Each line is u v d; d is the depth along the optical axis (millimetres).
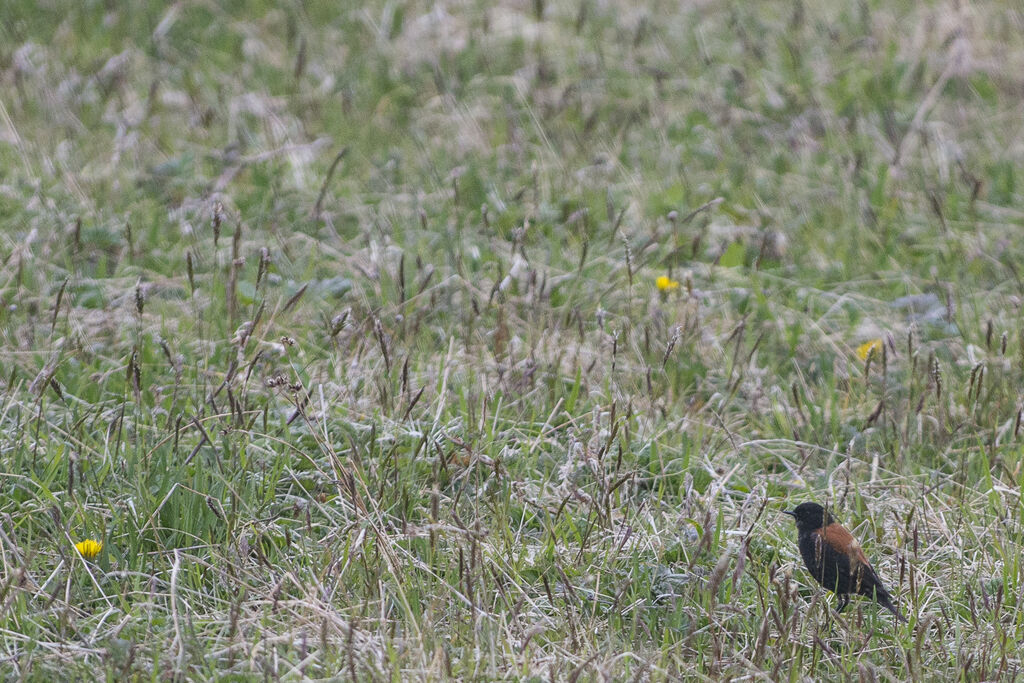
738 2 20156
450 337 10883
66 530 7969
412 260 12312
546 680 7078
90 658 7152
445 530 8125
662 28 18969
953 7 19203
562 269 12406
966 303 12086
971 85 16953
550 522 8320
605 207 13742
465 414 9578
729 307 11922
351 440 8898
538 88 16734
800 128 15789
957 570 8406
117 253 12523
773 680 7031
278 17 18812
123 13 18547
